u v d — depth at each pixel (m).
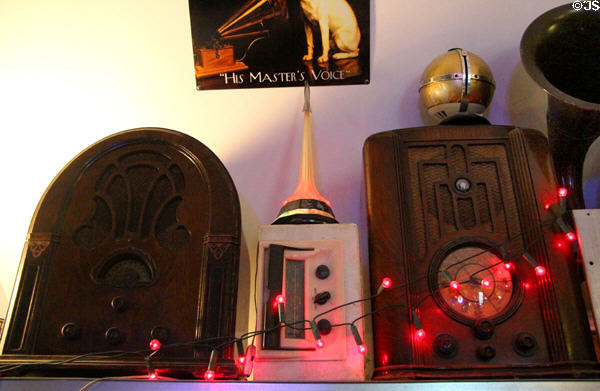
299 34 1.66
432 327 1.08
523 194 1.18
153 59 1.70
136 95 1.67
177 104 1.67
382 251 1.16
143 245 1.16
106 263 1.15
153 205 1.21
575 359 1.02
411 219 1.18
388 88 1.64
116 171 1.25
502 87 1.62
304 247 1.15
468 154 1.23
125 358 1.05
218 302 1.09
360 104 1.64
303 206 1.24
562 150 1.33
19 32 1.72
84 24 1.73
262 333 1.08
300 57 1.66
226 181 1.21
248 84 1.66
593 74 1.37
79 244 1.17
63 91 1.68
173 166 1.24
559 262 1.10
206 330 1.06
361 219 1.52
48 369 1.04
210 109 1.66
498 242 1.15
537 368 1.01
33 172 1.61
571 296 1.07
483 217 1.18
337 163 1.59
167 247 1.16
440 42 1.66
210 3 1.67
